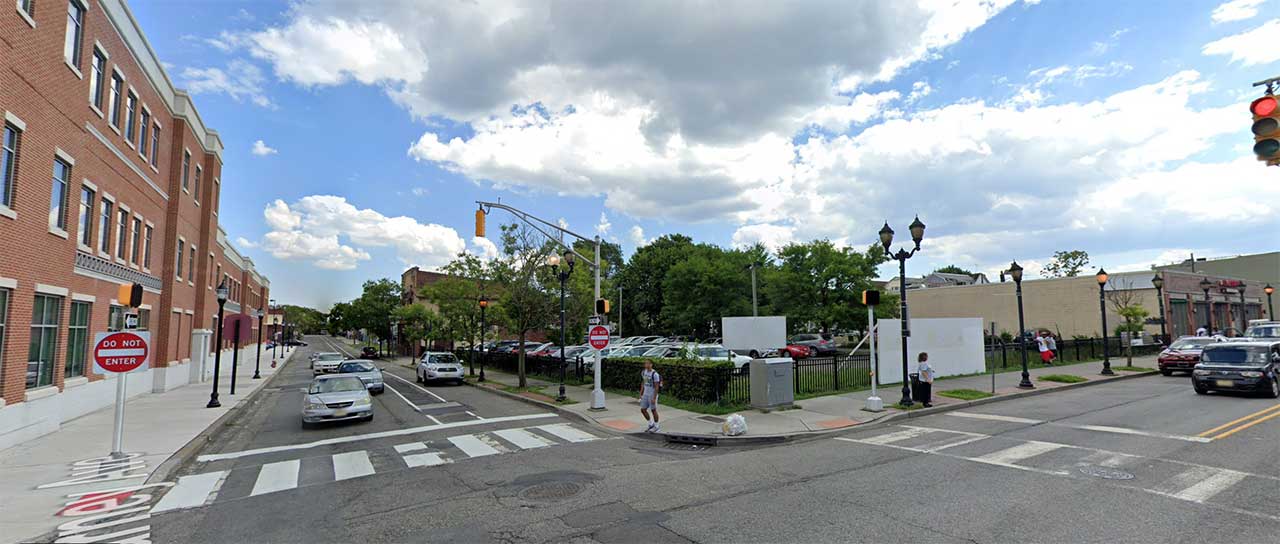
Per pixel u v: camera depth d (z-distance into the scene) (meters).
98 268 16.72
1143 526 5.85
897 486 7.61
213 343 34.12
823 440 11.28
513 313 23.98
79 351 15.98
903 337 14.63
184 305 26.20
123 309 18.78
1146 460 8.65
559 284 24.34
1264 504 6.47
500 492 7.89
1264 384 14.93
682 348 19.11
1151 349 30.25
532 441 11.82
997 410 14.27
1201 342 22.41
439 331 31.14
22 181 12.30
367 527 6.54
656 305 59.91
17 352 12.10
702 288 46.78
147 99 21.14
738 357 24.98
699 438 11.51
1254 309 48.56
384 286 69.38
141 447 11.25
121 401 10.58
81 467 9.65
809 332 47.41
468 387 24.97
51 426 13.11
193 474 9.41
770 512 6.63
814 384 17.61
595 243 16.81
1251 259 54.97
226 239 38.41
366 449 11.24
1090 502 6.68
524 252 24.69
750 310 45.19
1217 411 13.00
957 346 21.59
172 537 6.33
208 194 29.72
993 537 5.64
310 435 13.16
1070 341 28.70
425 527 6.48
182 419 15.15
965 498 6.98
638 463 9.58
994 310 43.56
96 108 16.38
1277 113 6.34
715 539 5.80
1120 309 28.44
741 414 13.94
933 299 48.06
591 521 6.51
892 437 11.27
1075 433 10.96
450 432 13.07
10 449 11.13
